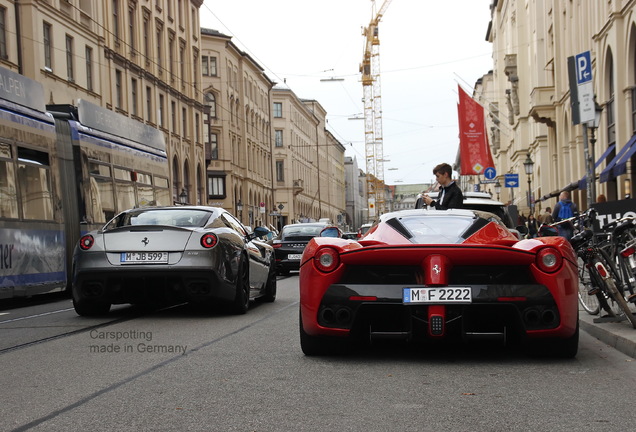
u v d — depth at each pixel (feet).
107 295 30.25
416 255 18.79
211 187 201.26
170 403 15.16
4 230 38.06
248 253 33.81
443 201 30.78
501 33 215.10
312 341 20.38
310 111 354.95
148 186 59.98
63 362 20.25
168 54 150.20
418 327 19.03
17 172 39.93
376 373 18.30
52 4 96.63
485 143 108.27
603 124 84.89
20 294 39.55
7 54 87.10
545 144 141.08
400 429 13.05
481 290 18.67
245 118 227.20
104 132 51.98
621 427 13.08
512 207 49.88
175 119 152.76
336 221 444.55
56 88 96.99
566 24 107.04
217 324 28.81
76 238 46.83
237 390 16.37
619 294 23.52
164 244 29.89
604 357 20.44
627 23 74.64
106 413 14.37
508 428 13.05
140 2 133.28
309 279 19.70
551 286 18.74
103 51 114.32
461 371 18.47
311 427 13.21
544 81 138.62
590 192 42.37
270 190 268.41
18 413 14.48
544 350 19.76
